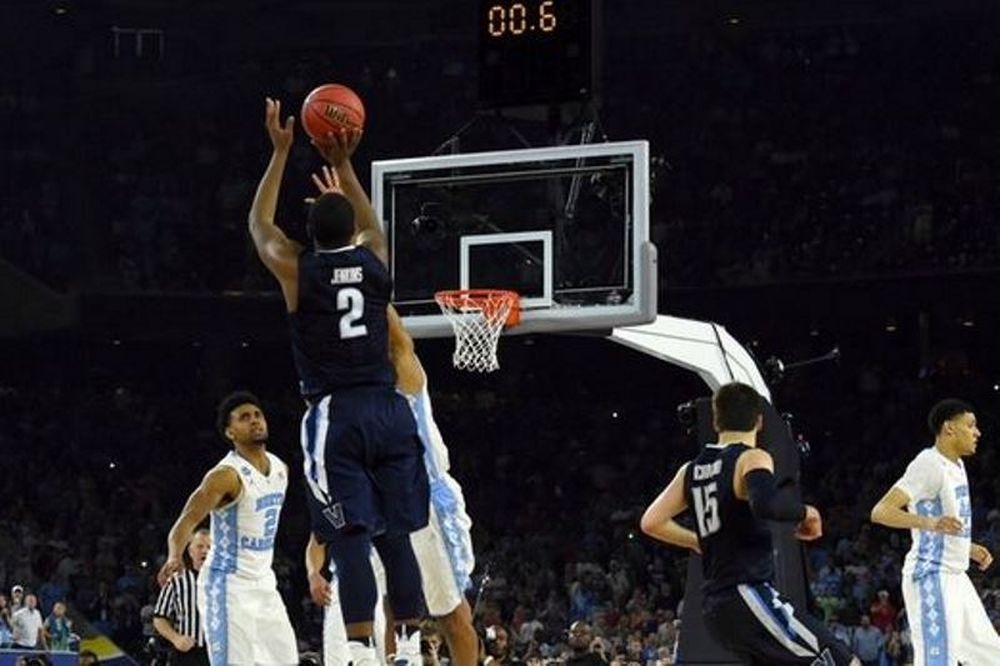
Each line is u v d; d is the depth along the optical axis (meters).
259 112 36.19
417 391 8.17
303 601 28.50
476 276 14.95
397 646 7.44
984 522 29.11
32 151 35.44
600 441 34.12
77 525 31.55
